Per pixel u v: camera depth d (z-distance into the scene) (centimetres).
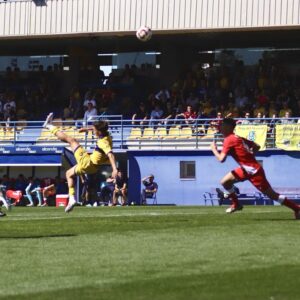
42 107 8612
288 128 6706
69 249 1962
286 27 7519
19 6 8181
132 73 8662
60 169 7362
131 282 1462
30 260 1770
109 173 6806
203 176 6869
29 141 7525
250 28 7588
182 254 1841
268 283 1438
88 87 8769
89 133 7350
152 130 7275
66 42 8812
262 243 2030
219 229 2445
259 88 7912
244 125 6762
